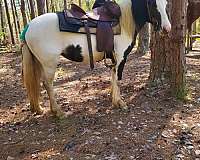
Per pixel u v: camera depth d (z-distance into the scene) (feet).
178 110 7.61
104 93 9.31
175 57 8.08
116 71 7.72
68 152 5.96
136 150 5.88
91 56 7.22
